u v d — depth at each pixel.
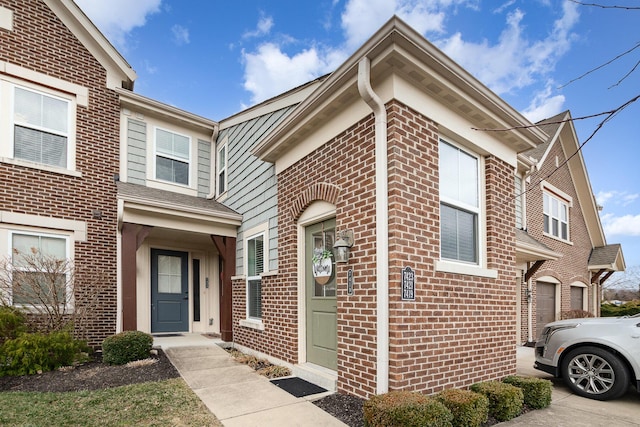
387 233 4.23
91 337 7.46
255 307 7.67
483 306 5.15
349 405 4.22
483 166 5.78
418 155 4.53
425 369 4.25
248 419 3.86
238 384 5.12
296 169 6.32
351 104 5.01
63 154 7.81
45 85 7.68
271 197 7.27
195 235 9.27
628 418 4.10
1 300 6.35
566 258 12.89
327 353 5.39
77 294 7.02
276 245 6.88
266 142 6.65
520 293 10.15
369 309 4.33
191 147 10.33
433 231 4.60
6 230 6.94
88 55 8.35
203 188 10.48
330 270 5.32
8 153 7.15
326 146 5.50
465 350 4.77
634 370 4.66
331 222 5.55
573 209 13.88
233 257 8.84
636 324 4.92
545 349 5.56
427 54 4.22
